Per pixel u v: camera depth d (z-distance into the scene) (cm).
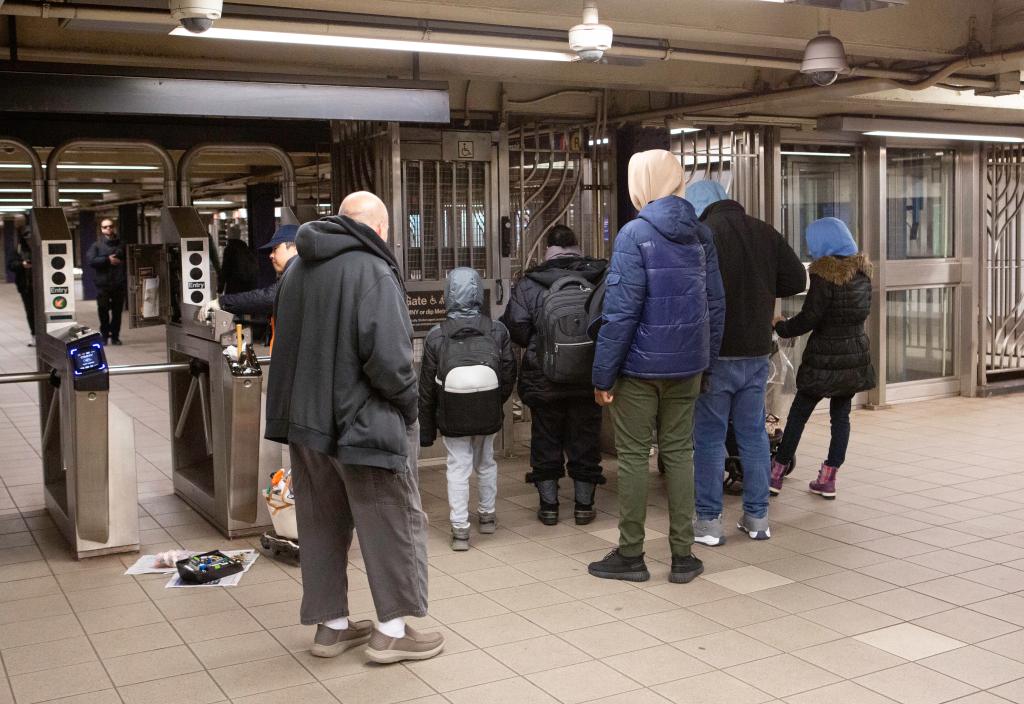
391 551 356
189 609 424
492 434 508
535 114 744
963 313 955
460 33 499
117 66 500
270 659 371
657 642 382
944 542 505
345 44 498
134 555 503
